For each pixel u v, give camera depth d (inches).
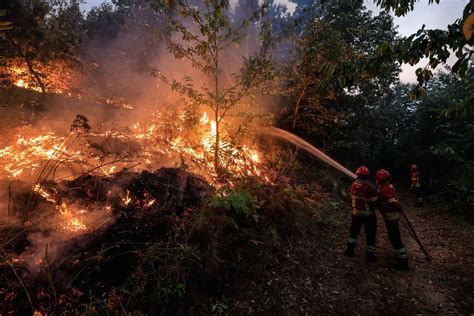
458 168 472.1
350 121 490.0
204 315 131.6
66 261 113.6
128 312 113.3
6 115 215.8
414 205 390.0
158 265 136.3
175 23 232.2
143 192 151.4
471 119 496.4
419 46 102.9
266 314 140.9
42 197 130.1
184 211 157.8
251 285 154.9
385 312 145.8
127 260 131.9
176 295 129.9
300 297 154.9
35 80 366.6
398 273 178.5
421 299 154.3
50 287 107.0
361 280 170.9
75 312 106.8
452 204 337.1
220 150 243.0
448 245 221.6
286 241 202.7
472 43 92.0
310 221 245.6
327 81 134.1
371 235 192.1
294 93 406.6
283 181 277.0
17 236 109.7
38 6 396.5
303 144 442.6
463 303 149.5
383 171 195.8
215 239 158.2
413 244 226.5
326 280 171.0
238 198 183.0
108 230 128.9
